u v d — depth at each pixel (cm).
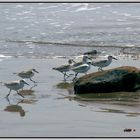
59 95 2256
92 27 3897
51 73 2680
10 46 3419
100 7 4769
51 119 1872
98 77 2288
